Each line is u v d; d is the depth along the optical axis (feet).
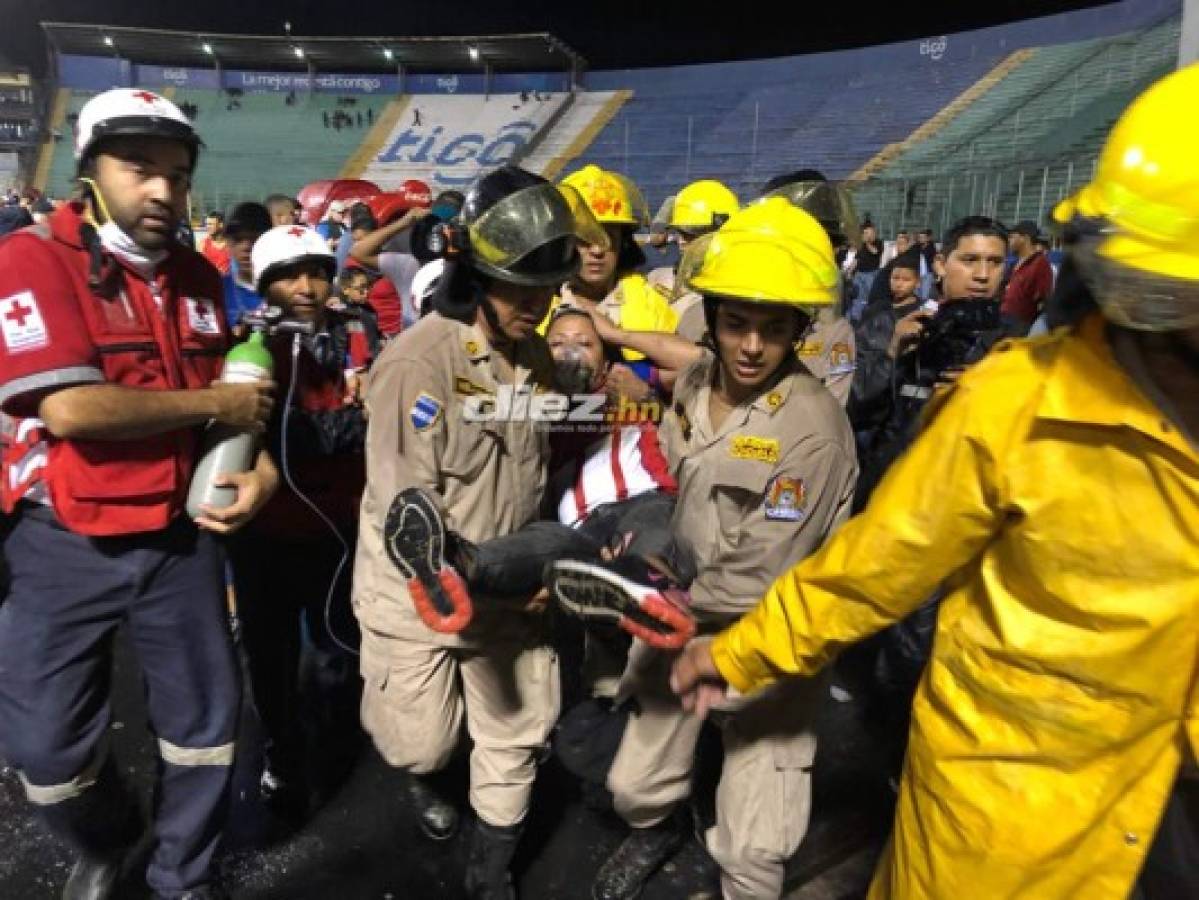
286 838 8.64
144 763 9.71
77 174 6.18
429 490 6.72
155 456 6.37
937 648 4.50
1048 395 3.72
